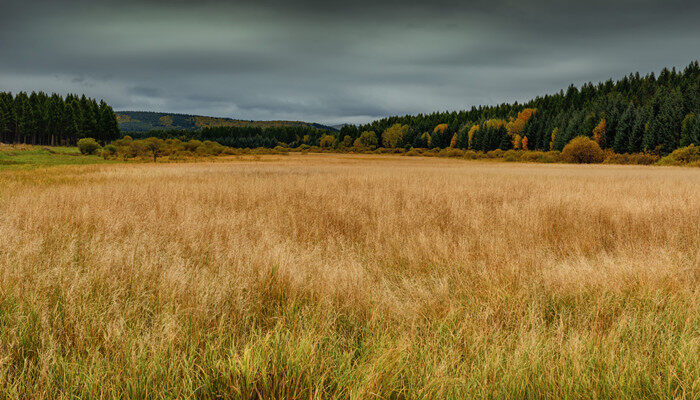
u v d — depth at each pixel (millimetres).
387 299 2838
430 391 1701
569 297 3020
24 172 19969
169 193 9555
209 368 1850
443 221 6312
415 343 2168
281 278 3100
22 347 2086
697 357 1947
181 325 2301
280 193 9562
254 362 1782
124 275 3232
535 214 6586
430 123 186875
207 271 3441
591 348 2131
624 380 1843
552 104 155750
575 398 1769
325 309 2588
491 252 4203
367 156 112625
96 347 2037
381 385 1724
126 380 1717
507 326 2463
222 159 61781
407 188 11391
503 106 184125
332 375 1869
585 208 7195
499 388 1818
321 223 5980
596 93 150125
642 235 5223
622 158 62531
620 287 3086
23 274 3023
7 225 5289
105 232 5141
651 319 2475
